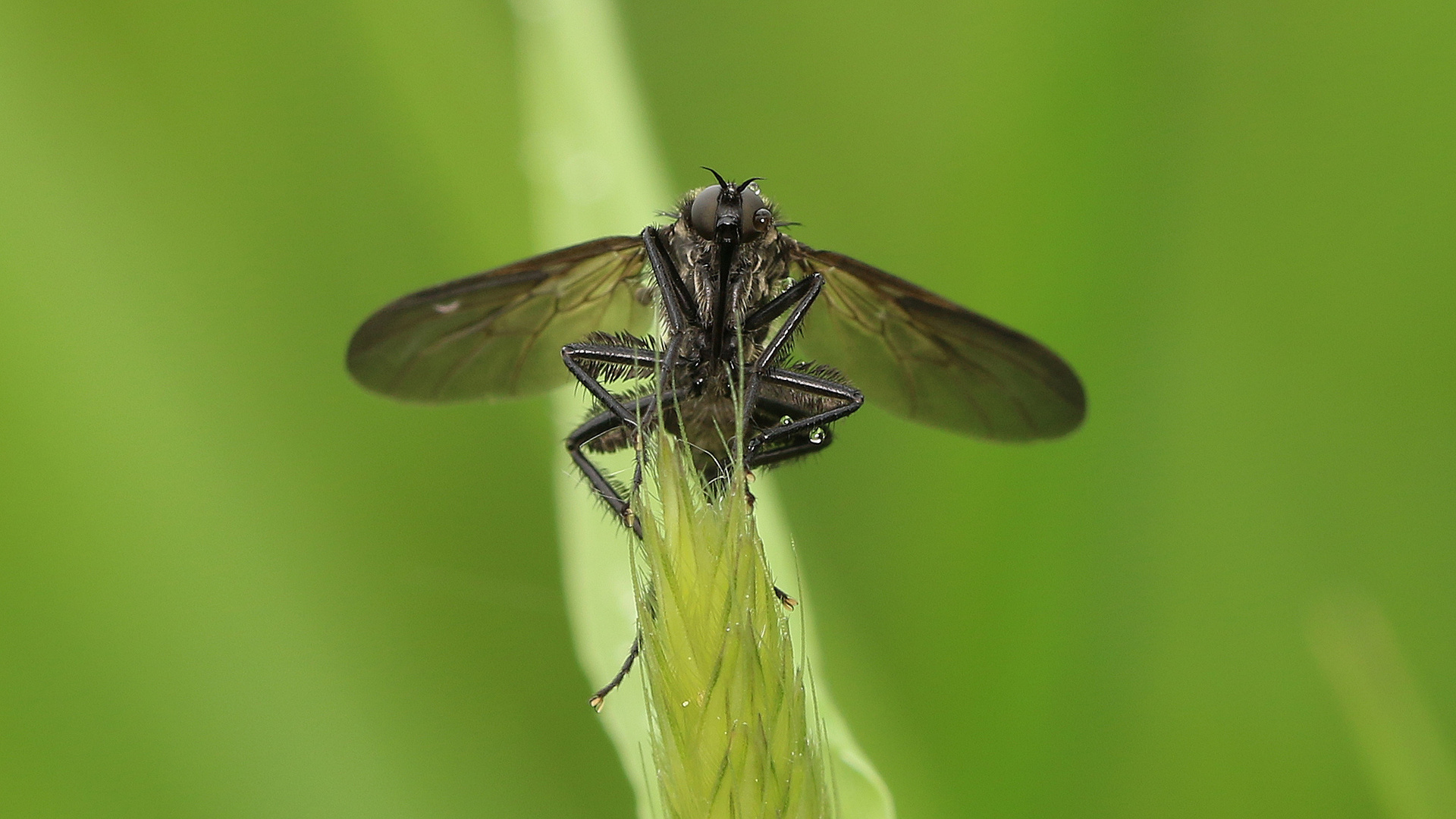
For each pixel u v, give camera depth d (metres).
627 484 0.16
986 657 0.16
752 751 0.15
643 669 0.15
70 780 0.16
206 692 0.16
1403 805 0.16
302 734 0.16
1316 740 0.16
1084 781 0.16
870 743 0.16
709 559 0.15
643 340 0.16
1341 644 0.16
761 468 0.16
